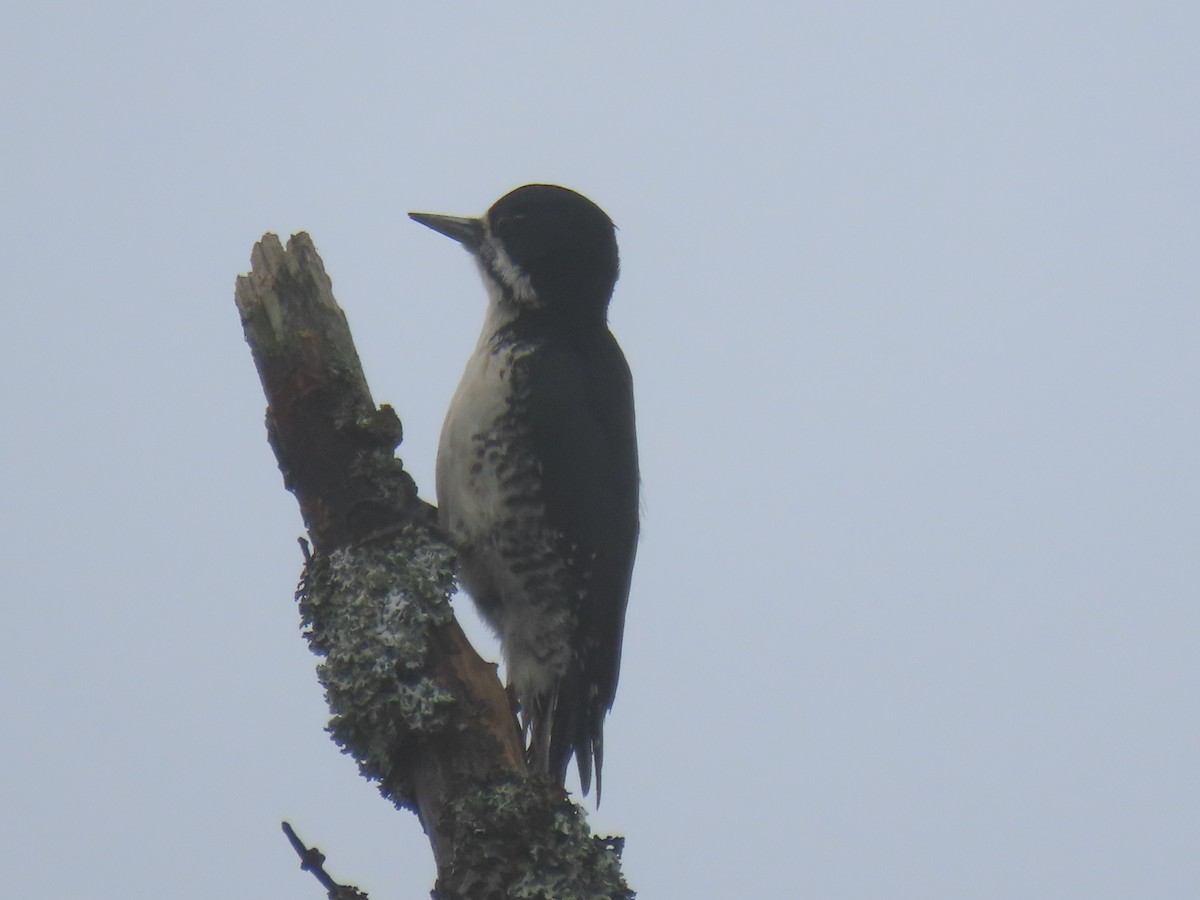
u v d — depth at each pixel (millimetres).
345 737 7562
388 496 8055
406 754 7492
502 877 7062
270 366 8148
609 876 7250
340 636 7703
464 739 7422
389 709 7453
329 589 7887
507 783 7328
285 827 7156
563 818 7227
